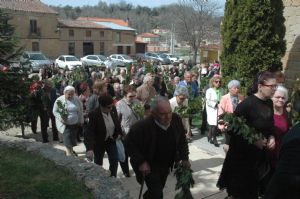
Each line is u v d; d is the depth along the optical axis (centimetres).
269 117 463
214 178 695
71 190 473
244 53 907
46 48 5231
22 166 563
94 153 634
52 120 1060
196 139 1016
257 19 889
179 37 5759
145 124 451
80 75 1786
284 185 242
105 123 619
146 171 445
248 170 462
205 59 4259
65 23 5541
